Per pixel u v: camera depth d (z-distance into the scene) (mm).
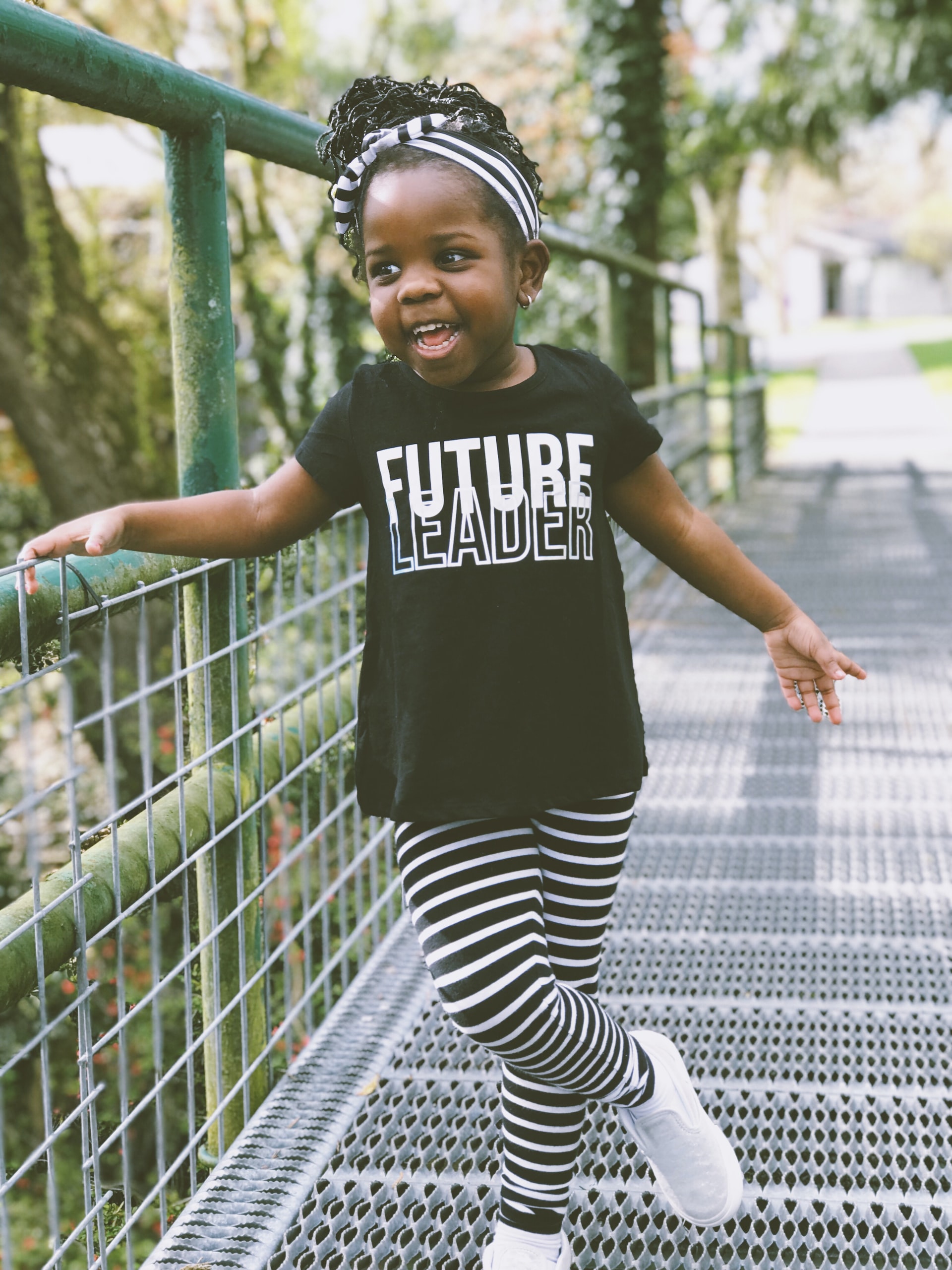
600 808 1547
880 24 19719
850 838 3234
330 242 7965
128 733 6023
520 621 1466
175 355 1899
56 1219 1474
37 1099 5574
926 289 63844
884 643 5039
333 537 2348
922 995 2453
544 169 11062
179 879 1787
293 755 2164
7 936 1376
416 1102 2064
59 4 7008
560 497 1486
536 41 11953
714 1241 1760
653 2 9414
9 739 6645
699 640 5176
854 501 8773
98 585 1545
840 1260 1716
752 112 21453
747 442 9906
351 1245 1750
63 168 6832
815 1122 2018
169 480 7113
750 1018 2355
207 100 1813
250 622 2047
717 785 3648
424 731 1465
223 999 1974
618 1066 1524
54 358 6609
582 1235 1768
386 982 2438
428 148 1391
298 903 3262
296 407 7496
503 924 1449
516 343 1575
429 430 1488
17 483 8117
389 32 13188
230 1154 1921
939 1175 1887
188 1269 1685
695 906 2875
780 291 56656
